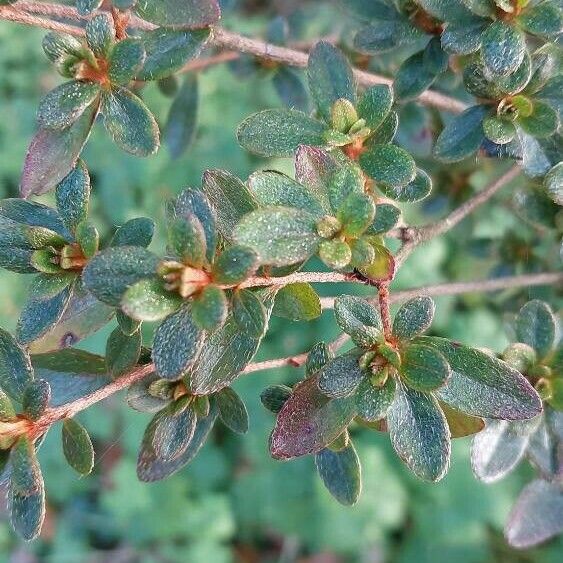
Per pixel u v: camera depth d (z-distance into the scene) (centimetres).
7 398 15
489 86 17
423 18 19
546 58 17
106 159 42
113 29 15
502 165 26
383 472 40
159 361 13
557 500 19
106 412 42
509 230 27
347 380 14
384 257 15
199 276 13
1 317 40
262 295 15
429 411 14
